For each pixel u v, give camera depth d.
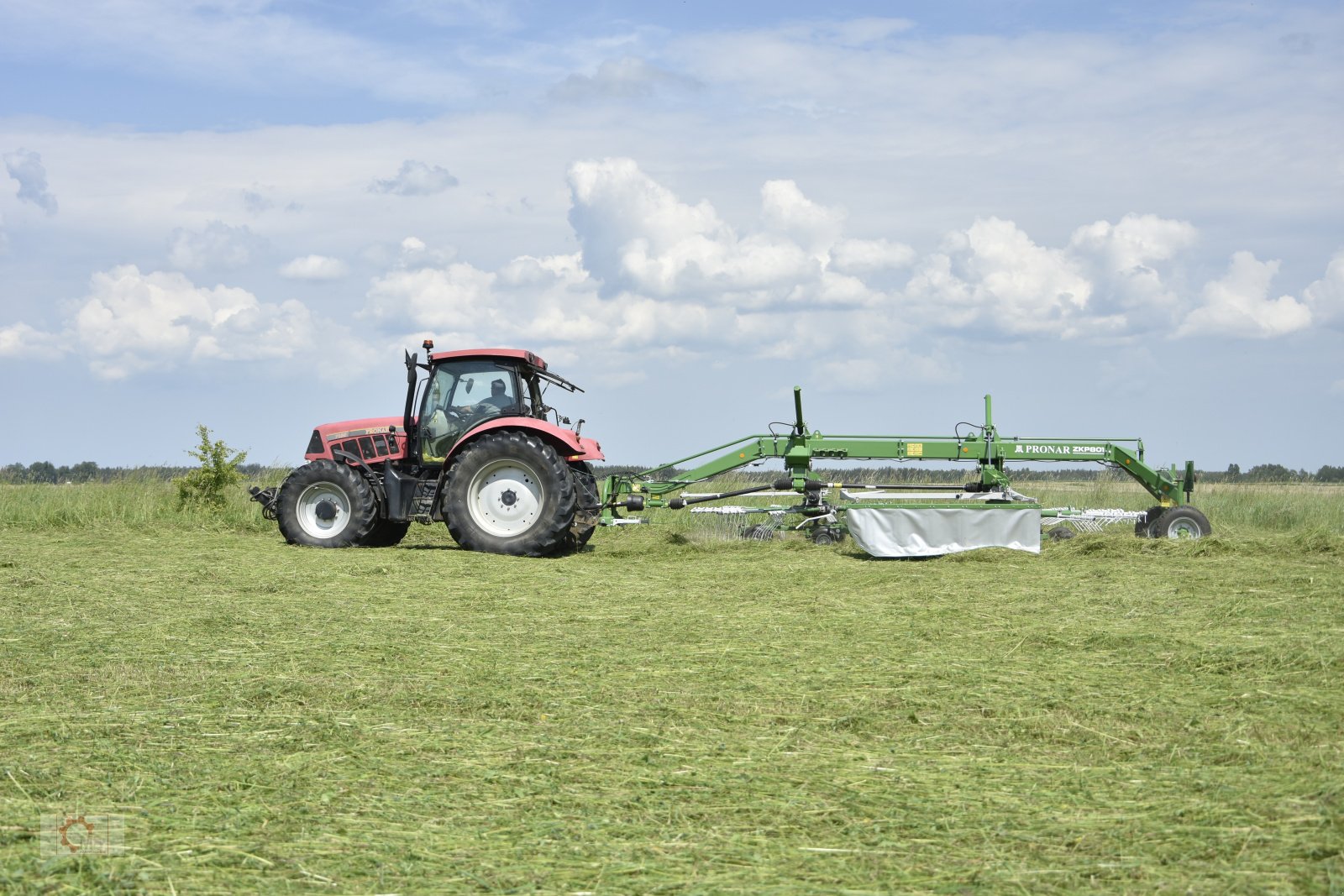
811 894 2.71
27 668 5.32
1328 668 5.13
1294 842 2.97
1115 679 5.05
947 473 16.14
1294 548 9.83
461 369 11.63
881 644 5.93
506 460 10.86
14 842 3.07
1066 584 8.13
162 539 12.13
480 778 3.65
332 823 3.22
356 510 11.25
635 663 5.46
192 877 2.84
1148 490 11.96
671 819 3.26
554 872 2.86
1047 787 3.53
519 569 9.32
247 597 7.62
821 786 3.55
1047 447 11.92
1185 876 2.79
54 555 10.17
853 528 10.16
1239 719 4.30
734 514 12.42
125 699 4.75
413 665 5.41
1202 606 6.97
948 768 3.76
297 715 4.48
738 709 4.57
